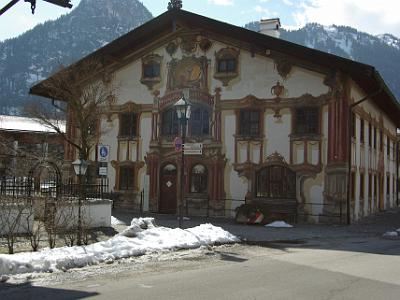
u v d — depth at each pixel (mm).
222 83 28016
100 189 20906
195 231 16641
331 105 25516
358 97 28203
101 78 30859
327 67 25609
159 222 23516
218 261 12945
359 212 28391
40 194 18297
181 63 29094
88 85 30781
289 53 26234
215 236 16469
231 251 14852
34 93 30891
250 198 26766
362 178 29516
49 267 10992
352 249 16297
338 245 17359
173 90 29141
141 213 28625
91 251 12539
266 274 11164
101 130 30672
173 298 8664
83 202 17172
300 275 11125
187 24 28953
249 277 10758
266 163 26672
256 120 27250
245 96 27406
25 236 15016
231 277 10719
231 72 27859
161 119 29375
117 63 30547
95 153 30375
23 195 17328
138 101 30031
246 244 16609
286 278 10727
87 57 29969
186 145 18016
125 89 30422
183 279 10383
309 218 25609
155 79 29672
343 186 25016
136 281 10086
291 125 26359
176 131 29047
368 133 31500
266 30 32844
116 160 30234
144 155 29609
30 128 51688
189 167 28328
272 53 26906
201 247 15023
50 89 30562
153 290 9258
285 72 26641
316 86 25938
